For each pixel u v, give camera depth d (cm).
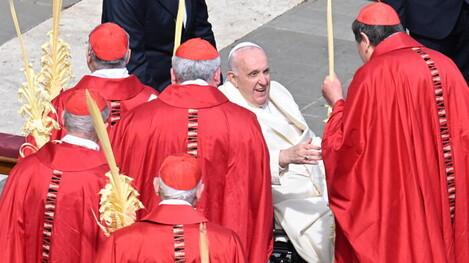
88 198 2202
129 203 2134
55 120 2464
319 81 3934
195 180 1998
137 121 2345
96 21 4409
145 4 2933
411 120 2317
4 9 4456
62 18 4416
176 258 1964
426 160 2328
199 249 1969
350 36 4228
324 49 4147
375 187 2323
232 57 2597
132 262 1966
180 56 2358
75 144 2225
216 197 2344
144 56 2969
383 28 2359
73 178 2202
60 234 2203
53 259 2211
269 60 4075
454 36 3231
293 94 3853
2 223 2216
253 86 2589
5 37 4275
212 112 2336
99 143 2247
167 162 2011
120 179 2128
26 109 2470
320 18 4378
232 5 4478
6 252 2212
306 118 3706
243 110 2373
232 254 1981
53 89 2581
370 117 2322
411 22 3225
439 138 2336
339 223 2356
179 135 2322
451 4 3186
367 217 2330
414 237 2323
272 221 2431
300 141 2636
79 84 2511
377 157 2322
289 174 2644
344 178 2345
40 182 2206
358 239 2336
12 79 4012
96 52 2505
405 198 2322
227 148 2333
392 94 2317
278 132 2616
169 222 1980
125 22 2930
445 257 2341
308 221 2600
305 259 2603
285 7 4466
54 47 2572
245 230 2359
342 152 2334
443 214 2355
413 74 2323
